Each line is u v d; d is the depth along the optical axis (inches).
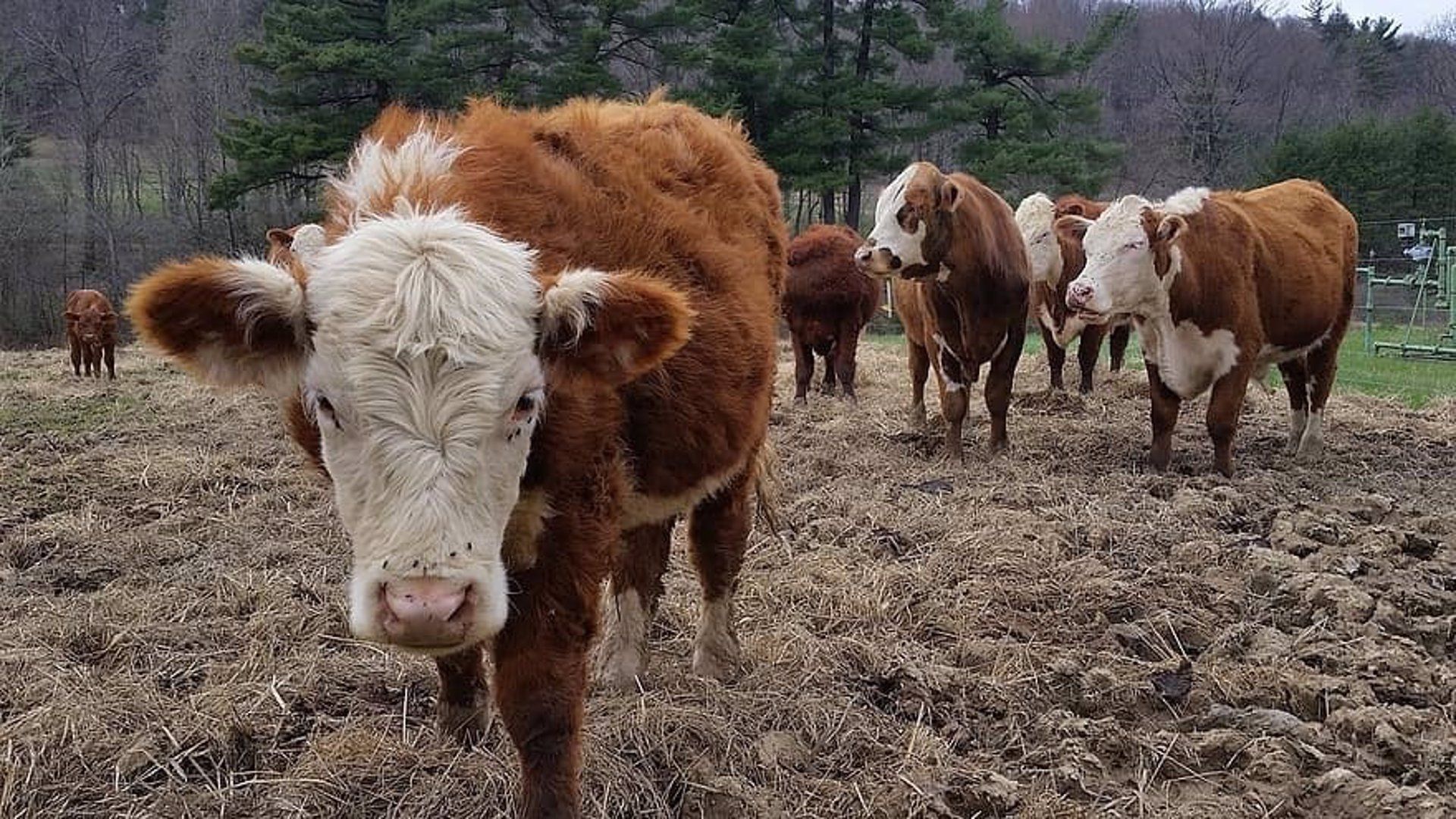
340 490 107.4
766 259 179.6
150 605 209.6
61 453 360.8
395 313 101.8
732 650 187.3
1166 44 2121.1
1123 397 475.2
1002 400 346.9
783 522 265.9
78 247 1419.8
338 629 201.0
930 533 258.1
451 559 101.2
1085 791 151.4
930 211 318.0
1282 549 246.5
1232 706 175.9
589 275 110.0
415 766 152.8
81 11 1678.2
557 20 1204.5
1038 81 1465.3
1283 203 355.6
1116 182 1936.5
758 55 1192.8
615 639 181.6
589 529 124.5
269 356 110.4
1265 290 323.6
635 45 1267.2
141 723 163.0
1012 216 350.3
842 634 200.8
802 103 1216.2
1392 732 159.6
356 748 155.4
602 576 127.8
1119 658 190.2
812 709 167.6
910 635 200.8
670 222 148.4
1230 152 1895.9
